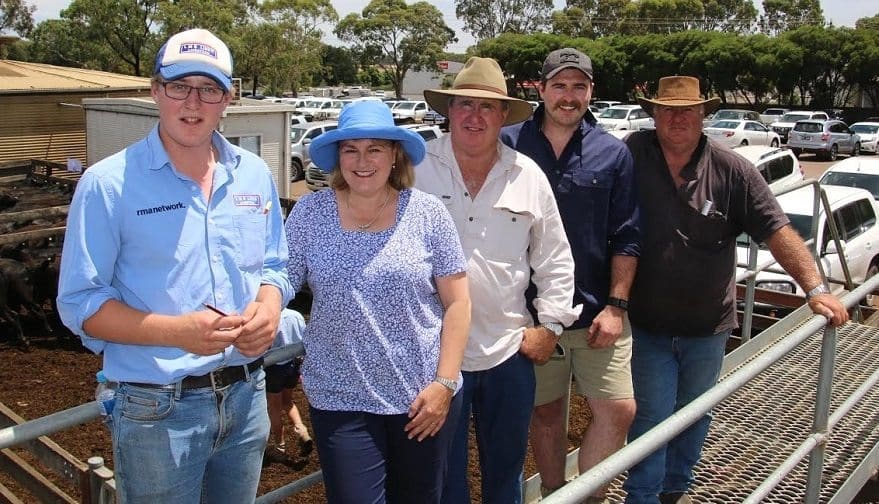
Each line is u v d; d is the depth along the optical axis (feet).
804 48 148.36
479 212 9.15
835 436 13.79
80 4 142.20
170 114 6.32
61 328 30.27
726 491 12.34
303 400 21.30
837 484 12.39
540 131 10.46
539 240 9.56
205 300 6.51
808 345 18.63
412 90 260.62
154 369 6.35
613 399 10.61
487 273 9.09
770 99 177.06
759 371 7.79
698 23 252.01
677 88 10.93
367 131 7.23
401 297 7.55
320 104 135.64
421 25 219.41
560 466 11.48
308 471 17.37
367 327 7.49
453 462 9.16
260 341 6.60
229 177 6.80
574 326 10.62
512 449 9.53
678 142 10.87
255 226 6.93
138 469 6.47
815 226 21.84
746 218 11.07
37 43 169.89
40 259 29.86
